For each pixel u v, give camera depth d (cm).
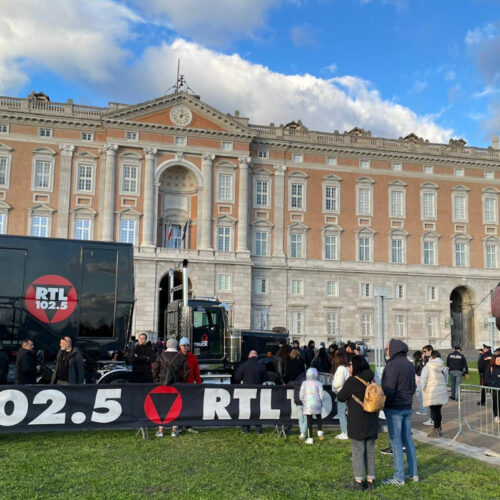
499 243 7156
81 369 1625
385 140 6956
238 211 6206
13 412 1416
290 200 6575
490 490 1120
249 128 6256
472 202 7144
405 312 6738
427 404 1695
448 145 7131
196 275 5950
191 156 6147
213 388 1580
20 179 5750
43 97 6156
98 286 2059
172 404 1545
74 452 1362
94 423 1473
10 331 1941
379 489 1114
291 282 6444
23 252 1995
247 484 1119
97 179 5950
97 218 5900
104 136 6022
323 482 1152
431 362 1714
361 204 6788
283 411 1628
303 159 6669
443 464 1333
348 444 1521
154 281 5806
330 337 6462
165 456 1334
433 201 7019
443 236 6988
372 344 6581
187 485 1101
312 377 1552
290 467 1259
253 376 1683
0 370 1620
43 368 1952
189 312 2311
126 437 1562
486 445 1569
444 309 6869
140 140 5984
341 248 6656
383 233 6800
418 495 1082
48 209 5756
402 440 1215
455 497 1067
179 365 1586
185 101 6112
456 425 1898
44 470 1191
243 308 6025
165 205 6309
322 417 1684
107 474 1166
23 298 1969
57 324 1994
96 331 2034
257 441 1538
